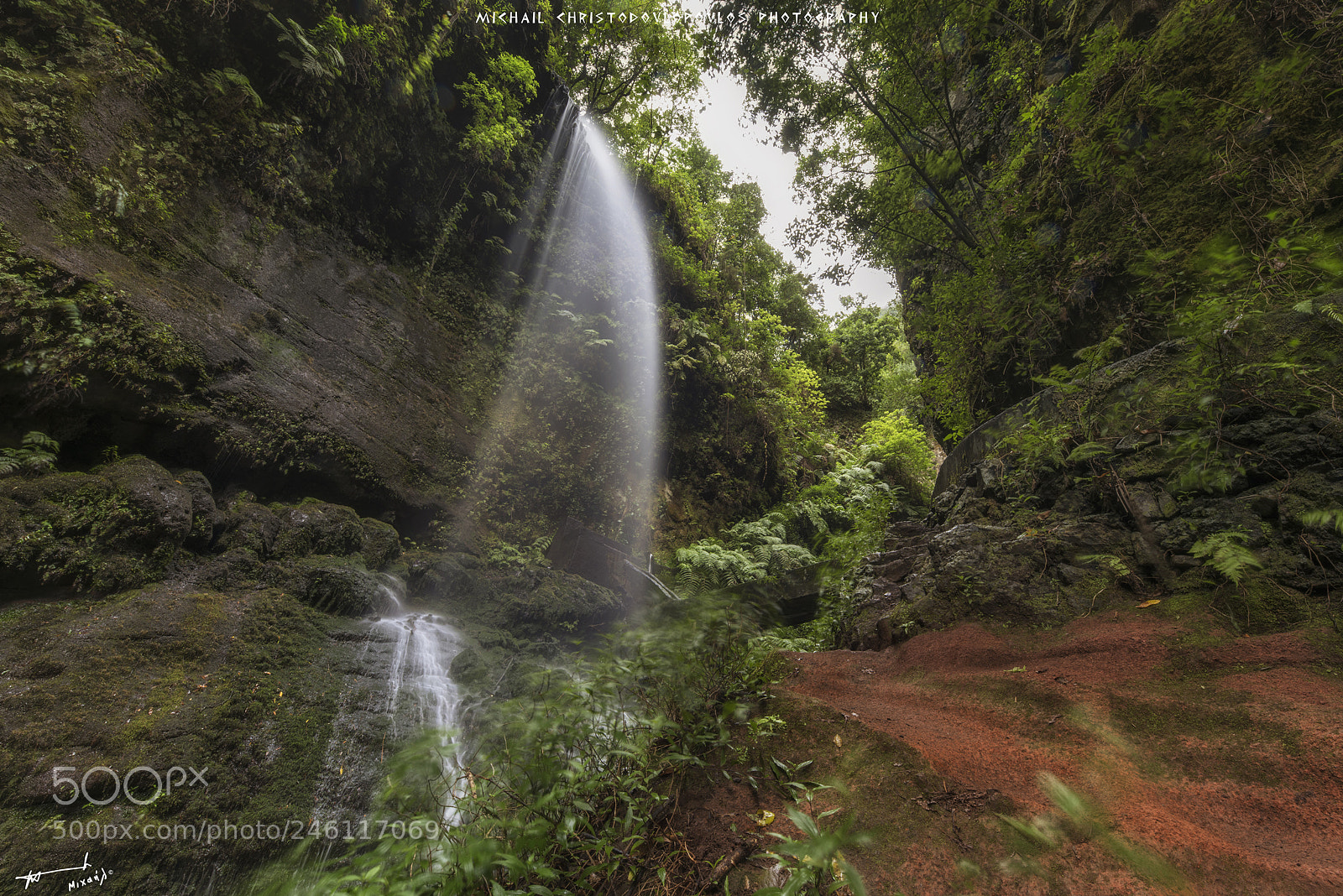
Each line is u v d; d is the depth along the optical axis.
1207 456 3.40
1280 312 3.39
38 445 4.40
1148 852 1.36
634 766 1.87
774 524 12.23
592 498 9.72
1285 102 4.30
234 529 5.16
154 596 4.15
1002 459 5.23
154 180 5.63
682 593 8.73
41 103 4.89
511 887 1.36
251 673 3.87
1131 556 3.56
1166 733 1.98
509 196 10.30
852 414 24.30
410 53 8.26
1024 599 3.65
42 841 2.54
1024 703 2.47
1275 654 2.35
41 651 3.40
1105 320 5.82
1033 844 1.46
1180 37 5.19
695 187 17.91
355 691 4.12
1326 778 1.55
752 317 16.73
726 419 13.51
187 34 6.07
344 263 7.66
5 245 4.42
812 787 1.85
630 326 11.88
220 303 6.00
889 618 4.19
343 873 1.33
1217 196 4.69
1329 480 2.90
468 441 8.45
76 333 4.67
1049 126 6.82
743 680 2.62
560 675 2.70
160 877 2.67
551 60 12.66
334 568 5.25
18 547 3.74
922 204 9.44
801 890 1.28
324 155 7.39
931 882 1.39
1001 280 7.36
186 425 5.31
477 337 9.38
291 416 6.22
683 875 1.48
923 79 9.16
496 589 6.67
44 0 5.07
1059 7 8.11
